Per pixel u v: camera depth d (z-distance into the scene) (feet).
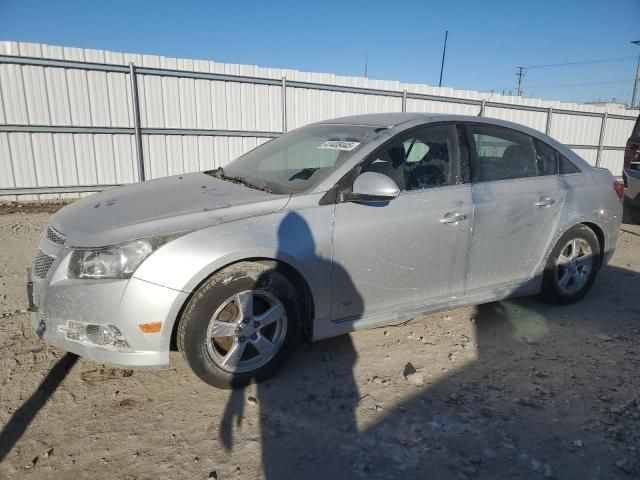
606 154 55.57
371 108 41.32
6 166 30.48
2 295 14.65
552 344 12.19
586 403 9.73
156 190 11.43
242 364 9.78
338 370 10.71
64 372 10.44
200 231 9.16
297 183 10.87
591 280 14.76
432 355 11.48
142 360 8.91
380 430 8.76
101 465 7.80
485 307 14.38
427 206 11.26
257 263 9.61
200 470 7.73
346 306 10.71
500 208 12.32
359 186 10.13
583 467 7.96
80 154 32.27
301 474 7.68
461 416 9.21
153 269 8.74
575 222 13.82
